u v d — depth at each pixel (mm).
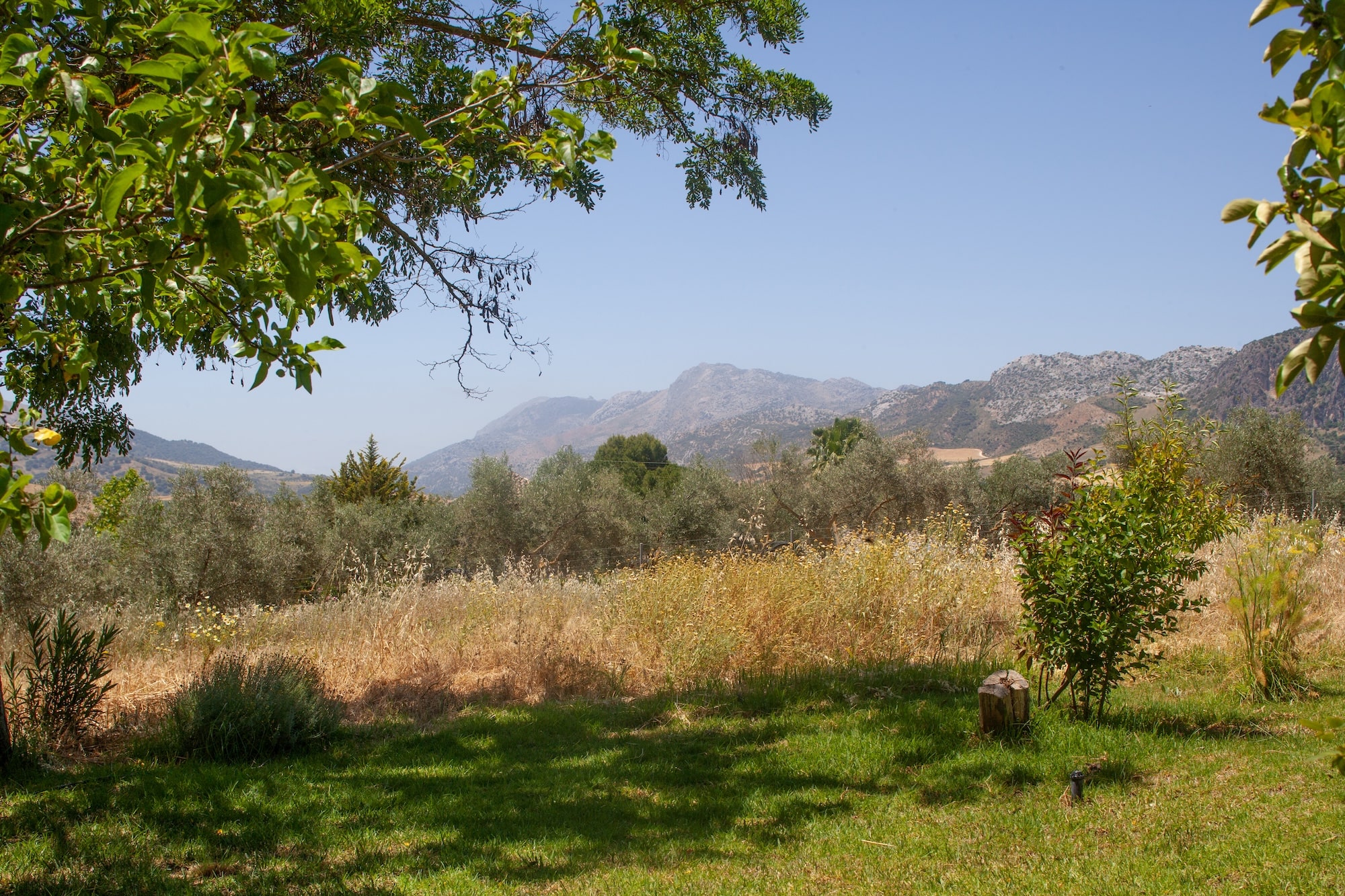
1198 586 8875
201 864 4352
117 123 2410
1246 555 7871
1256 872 3406
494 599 10180
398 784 5566
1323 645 7250
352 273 2637
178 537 16078
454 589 11070
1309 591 7934
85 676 6645
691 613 8250
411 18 7160
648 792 5289
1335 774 4273
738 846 4359
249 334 2932
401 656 8719
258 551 16969
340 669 8500
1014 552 9570
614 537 27719
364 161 6109
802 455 29344
